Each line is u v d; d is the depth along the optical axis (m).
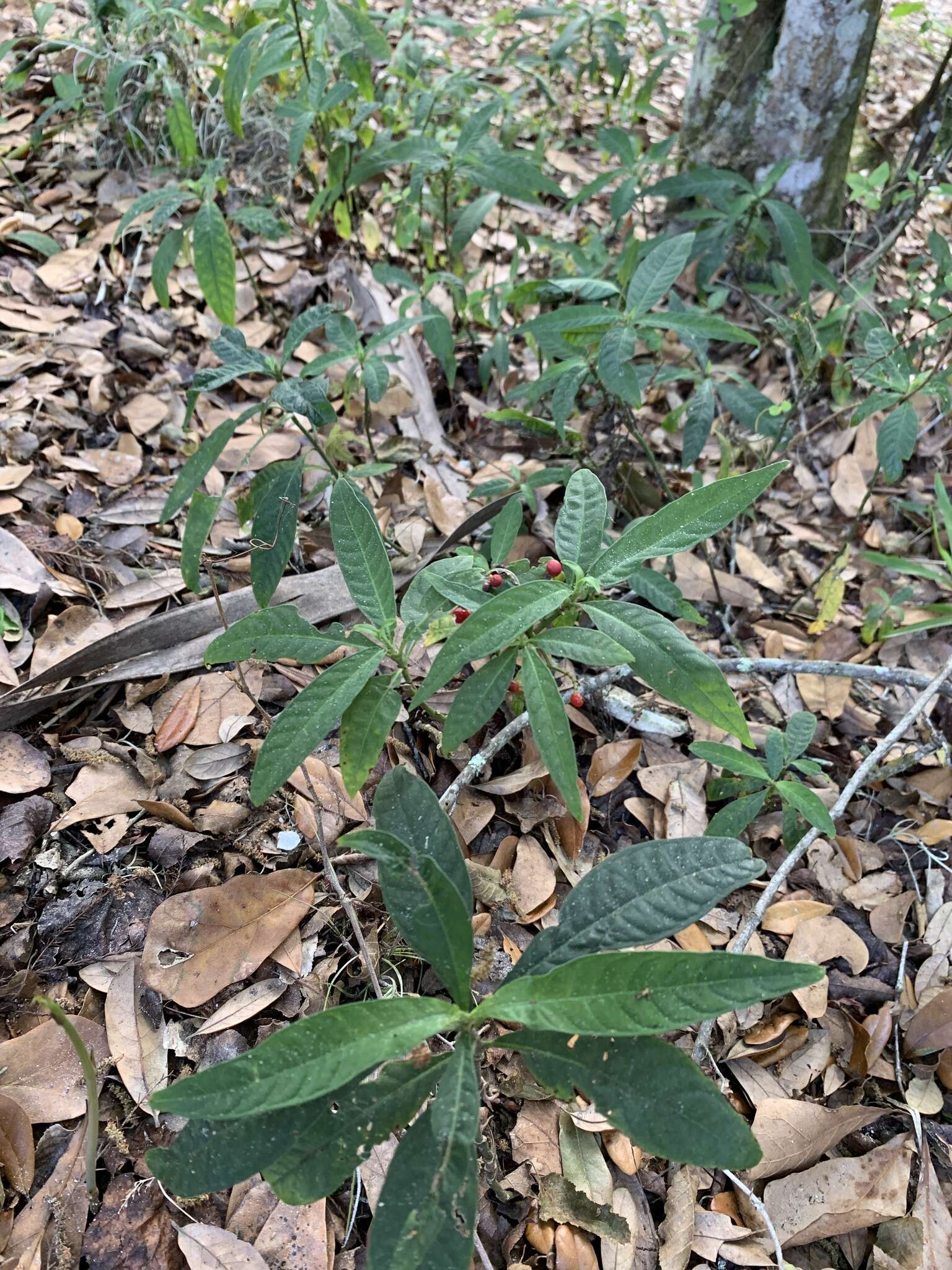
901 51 6.85
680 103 5.51
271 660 1.63
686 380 3.62
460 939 1.19
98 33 3.70
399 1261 0.99
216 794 2.03
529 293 2.92
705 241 3.31
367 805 2.01
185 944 1.74
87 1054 1.13
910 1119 1.84
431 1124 1.08
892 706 2.66
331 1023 1.09
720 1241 1.60
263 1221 1.48
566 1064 1.14
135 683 2.18
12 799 1.94
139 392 3.00
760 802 1.96
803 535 3.22
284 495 2.12
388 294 3.59
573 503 1.64
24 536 2.42
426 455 3.04
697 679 1.40
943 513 2.73
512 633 1.39
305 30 3.30
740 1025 1.91
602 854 2.13
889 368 2.55
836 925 2.07
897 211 3.89
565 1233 1.56
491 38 4.88
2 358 2.91
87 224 3.50
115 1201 1.47
